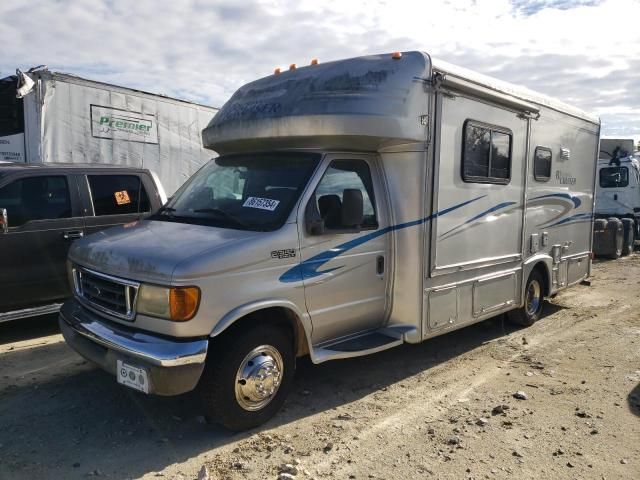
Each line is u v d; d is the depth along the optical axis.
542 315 8.08
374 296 4.99
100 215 6.63
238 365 3.96
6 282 5.89
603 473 3.62
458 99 5.30
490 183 5.92
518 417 4.45
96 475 3.49
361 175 4.93
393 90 4.72
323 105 4.62
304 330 4.40
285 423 4.29
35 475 3.47
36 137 9.59
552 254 7.56
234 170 5.05
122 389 4.81
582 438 4.10
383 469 3.63
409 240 5.04
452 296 5.52
